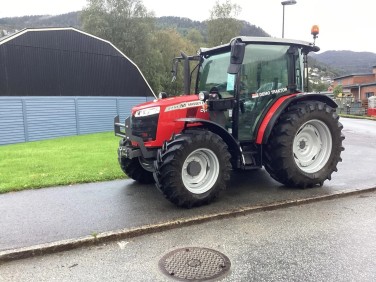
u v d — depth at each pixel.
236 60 4.51
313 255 3.33
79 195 5.32
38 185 5.84
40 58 17.94
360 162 7.56
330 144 5.64
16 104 17.09
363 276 2.95
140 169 5.84
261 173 6.54
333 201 4.98
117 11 40.12
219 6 44.47
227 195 5.16
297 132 5.38
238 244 3.61
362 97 47.66
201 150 4.65
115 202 4.93
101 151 9.95
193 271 3.10
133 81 22.72
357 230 3.90
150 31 42.69
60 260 3.37
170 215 4.34
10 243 3.59
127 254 3.46
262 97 5.46
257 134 5.26
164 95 5.73
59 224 4.10
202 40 57.06
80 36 19.56
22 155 9.62
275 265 3.16
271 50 5.47
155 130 4.91
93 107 20.61
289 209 4.66
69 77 19.30
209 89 5.87
